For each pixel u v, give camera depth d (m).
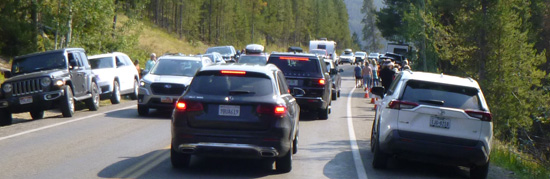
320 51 158.00
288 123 24.66
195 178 23.91
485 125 25.62
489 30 74.19
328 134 40.03
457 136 25.62
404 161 31.12
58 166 25.62
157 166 26.16
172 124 24.52
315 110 49.12
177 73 50.00
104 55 62.00
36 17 89.12
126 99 68.88
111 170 24.98
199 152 24.00
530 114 74.19
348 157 30.78
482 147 25.52
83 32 89.75
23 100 44.38
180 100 24.25
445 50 78.50
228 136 23.78
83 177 23.42
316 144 35.00
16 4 87.56
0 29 84.75
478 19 73.88
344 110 59.53
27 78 44.88
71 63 49.12
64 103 45.66
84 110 53.47
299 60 47.66
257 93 24.36
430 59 100.38
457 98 26.20
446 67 102.38
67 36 83.44
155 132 37.91
